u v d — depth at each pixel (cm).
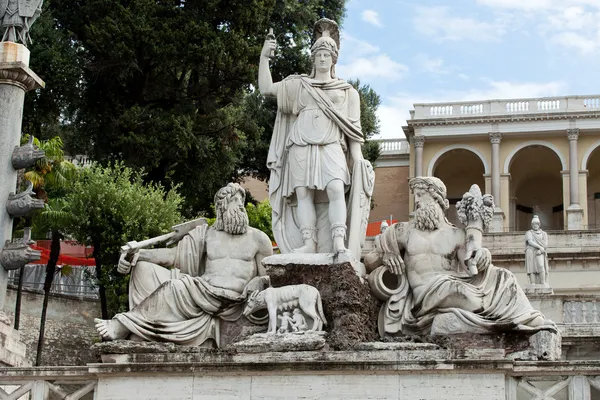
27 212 1453
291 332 1122
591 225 4719
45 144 2453
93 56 2914
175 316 1177
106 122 2848
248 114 3022
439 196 1209
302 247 1221
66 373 1134
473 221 1179
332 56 1297
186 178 2855
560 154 4584
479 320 1115
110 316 2292
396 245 1197
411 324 1162
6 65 1485
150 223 2336
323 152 1239
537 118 4588
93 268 2967
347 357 1079
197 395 1098
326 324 1143
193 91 2916
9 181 1461
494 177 4584
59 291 2917
